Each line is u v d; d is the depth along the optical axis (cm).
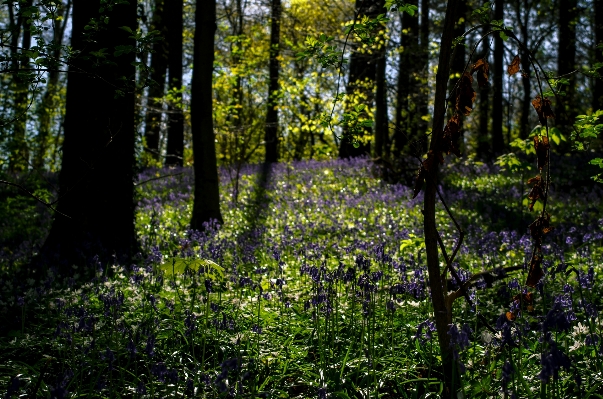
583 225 1091
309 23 2094
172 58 2120
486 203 1342
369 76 2122
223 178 1958
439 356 489
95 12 851
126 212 939
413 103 1820
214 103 1641
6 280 771
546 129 466
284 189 1703
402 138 1823
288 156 3788
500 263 849
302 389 468
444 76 423
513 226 1186
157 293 711
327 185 1752
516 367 439
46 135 2267
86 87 880
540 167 469
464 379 421
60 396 331
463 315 634
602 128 509
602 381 417
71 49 478
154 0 2175
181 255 867
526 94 2625
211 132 1262
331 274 590
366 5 1464
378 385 455
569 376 418
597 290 669
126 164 932
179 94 1631
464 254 877
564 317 323
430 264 429
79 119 889
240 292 684
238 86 1827
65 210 902
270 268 797
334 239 1056
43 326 596
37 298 658
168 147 2345
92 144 893
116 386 437
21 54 455
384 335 554
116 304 514
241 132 1723
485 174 1819
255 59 1716
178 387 439
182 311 622
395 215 1305
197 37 1249
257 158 3500
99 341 516
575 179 1614
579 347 456
